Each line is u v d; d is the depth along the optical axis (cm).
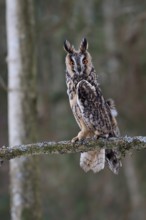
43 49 1992
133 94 1997
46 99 1981
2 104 1945
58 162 2030
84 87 832
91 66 881
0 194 1934
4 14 1908
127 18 1881
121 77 1997
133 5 1870
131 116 1988
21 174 1119
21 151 755
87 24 1845
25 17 1171
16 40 1164
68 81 872
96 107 832
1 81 1145
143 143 769
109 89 1994
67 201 2041
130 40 1958
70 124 1975
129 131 1980
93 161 831
